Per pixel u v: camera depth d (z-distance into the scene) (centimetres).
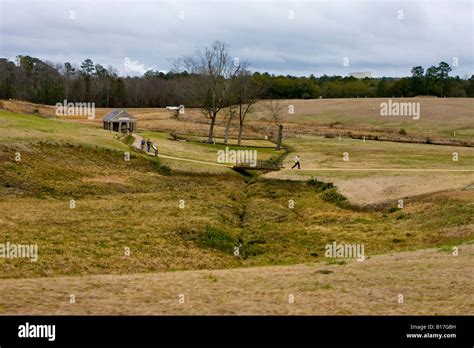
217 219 4403
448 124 14288
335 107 18638
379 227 4122
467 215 3912
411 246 3459
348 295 1914
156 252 3419
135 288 2052
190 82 13988
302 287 2055
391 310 1722
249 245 3825
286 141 11356
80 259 3130
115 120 10544
